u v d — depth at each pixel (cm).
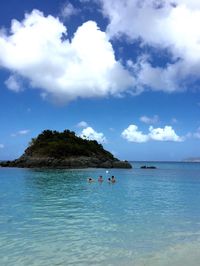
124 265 1209
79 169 9456
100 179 5253
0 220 2011
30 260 1252
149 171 10019
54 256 1305
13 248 1404
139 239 1574
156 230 1770
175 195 3597
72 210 2441
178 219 2097
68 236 1623
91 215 2230
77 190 3984
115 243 1502
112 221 2020
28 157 10862
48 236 1620
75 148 11338
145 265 1210
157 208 2580
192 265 1212
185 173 9112
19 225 1869
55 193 3616
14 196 3291
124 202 2936
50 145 11331
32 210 2416
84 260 1260
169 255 1327
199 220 2062
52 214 2255
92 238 1587
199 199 3219
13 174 6938
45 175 6662
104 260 1262
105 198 3228
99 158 11669
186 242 1525
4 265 1195
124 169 10800
